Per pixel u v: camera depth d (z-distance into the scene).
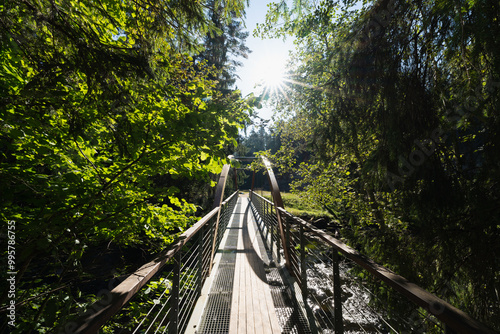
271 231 5.29
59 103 1.50
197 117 1.93
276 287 3.30
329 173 4.82
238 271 3.88
